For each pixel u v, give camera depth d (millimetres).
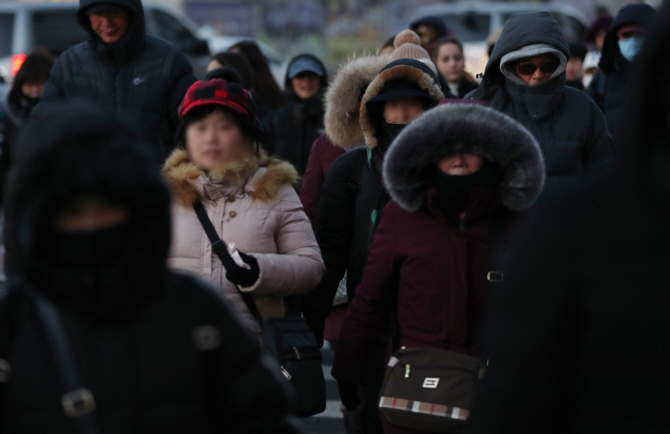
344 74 14062
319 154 14648
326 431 15703
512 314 4914
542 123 13039
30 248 5039
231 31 93625
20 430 5137
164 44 16969
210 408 5645
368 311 9727
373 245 9664
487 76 13562
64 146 5062
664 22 4324
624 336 4535
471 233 9148
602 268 4613
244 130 10672
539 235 4879
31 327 5219
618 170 4684
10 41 48812
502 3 53281
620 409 4559
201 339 5453
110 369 5203
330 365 19609
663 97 4414
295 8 93750
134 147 5254
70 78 16688
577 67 25953
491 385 5000
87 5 16016
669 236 4465
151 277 5270
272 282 10117
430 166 9289
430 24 27000
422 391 8711
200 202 10375
